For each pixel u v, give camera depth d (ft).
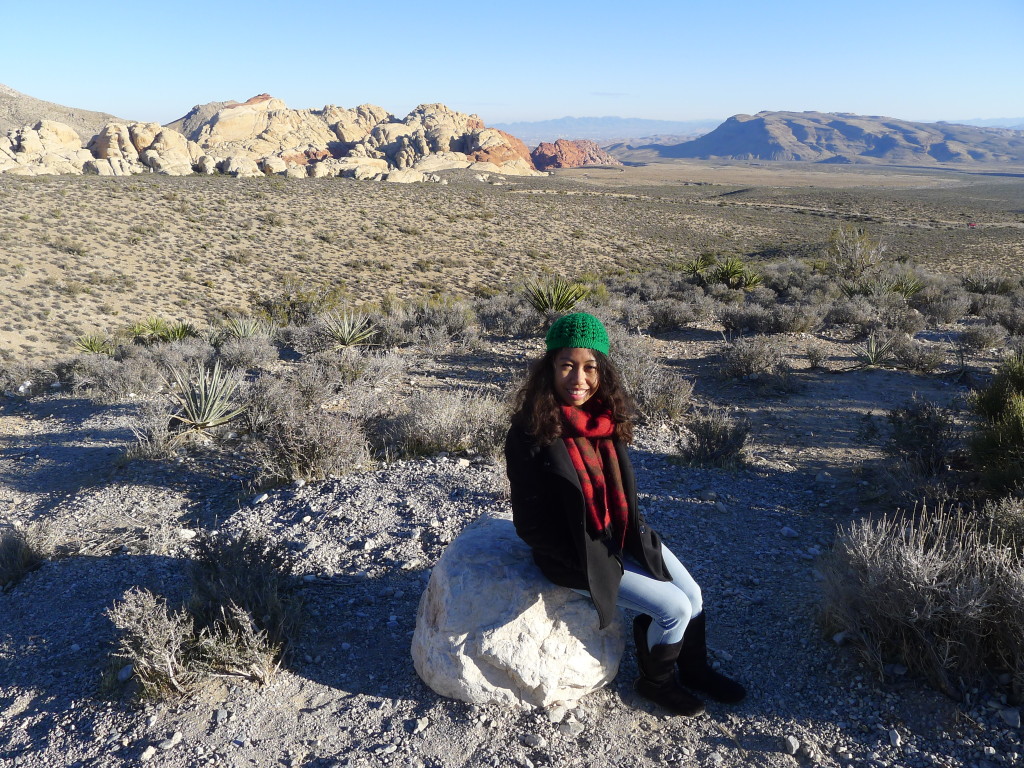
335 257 200.75
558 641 9.31
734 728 9.12
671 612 8.54
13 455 28.43
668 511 16.43
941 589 9.38
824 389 27.48
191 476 22.72
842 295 62.75
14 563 15.38
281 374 35.14
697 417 24.39
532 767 8.50
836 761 8.43
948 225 329.93
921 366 29.53
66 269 158.81
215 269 177.17
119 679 10.59
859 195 562.25
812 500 17.01
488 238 241.35
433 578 10.09
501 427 21.77
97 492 21.95
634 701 9.68
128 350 53.42
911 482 15.97
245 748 8.98
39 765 9.00
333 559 14.84
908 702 9.21
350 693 10.02
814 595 12.20
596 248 240.32
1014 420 15.61
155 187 249.75
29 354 113.19
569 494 7.53
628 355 28.40
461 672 9.36
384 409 26.84
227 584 11.50
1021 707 8.82
